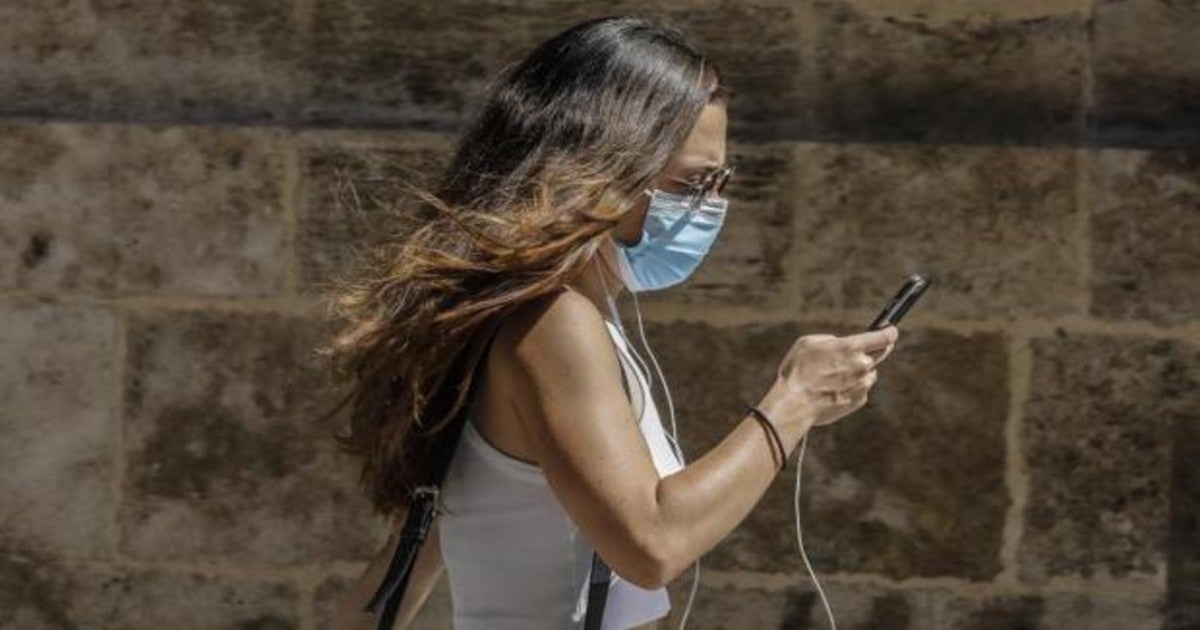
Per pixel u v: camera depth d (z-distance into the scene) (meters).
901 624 6.25
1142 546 6.21
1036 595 6.23
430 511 3.89
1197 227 6.14
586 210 3.75
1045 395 6.18
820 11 6.26
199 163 6.32
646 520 3.60
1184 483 6.19
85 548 6.44
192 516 6.41
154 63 6.43
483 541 3.86
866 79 6.27
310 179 6.29
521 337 3.69
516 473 3.79
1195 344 6.16
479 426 3.84
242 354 6.36
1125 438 6.18
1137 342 6.16
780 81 6.28
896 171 6.16
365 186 6.29
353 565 6.38
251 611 6.41
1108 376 6.18
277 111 6.41
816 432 6.21
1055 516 6.20
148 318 6.37
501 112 3.98
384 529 6.36
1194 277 6.14
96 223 6.36
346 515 6.36
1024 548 6.21
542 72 3.99
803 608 6.27
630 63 3.93
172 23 6.42
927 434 6.20
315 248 6.31
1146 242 6.15
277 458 6.36
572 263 3.72
